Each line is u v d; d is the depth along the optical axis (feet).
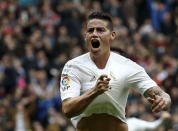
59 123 69.41
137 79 31.58
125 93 31.76
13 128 68.90
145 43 88.43
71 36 86.58
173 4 96.22
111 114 31.73
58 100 72.23
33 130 69.72
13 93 74.13
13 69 78.07
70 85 31.04
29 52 81.35
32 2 94.32
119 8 92.84
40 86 75.82
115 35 31.76
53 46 84.07
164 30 93.30
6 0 92.84
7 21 89.76
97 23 31.04
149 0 95.20
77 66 31.37
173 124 59.82
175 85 72.38
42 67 79.05
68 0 92.48
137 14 94.89
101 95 31.12
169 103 30.40
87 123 31.89
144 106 61.98
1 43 83.61
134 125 40.52
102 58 31.35
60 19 89.76
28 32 88.89
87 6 92.02
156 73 76.23
